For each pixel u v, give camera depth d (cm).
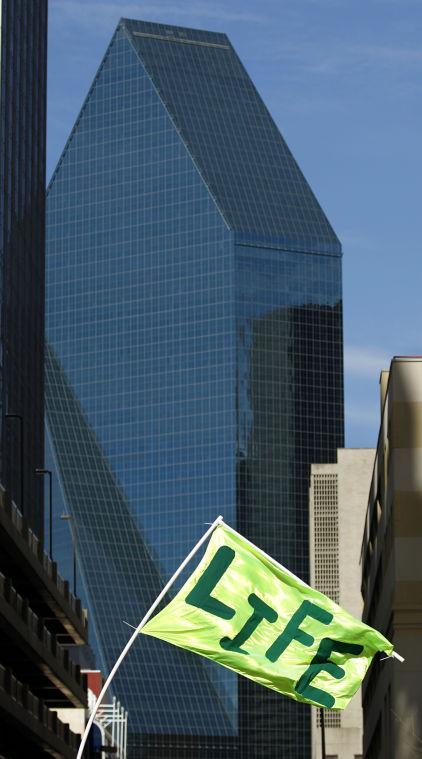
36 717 10950
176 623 4556
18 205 17350
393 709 9144
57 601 12119
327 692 4506
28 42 18400
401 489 9331
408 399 9438
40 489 18462
